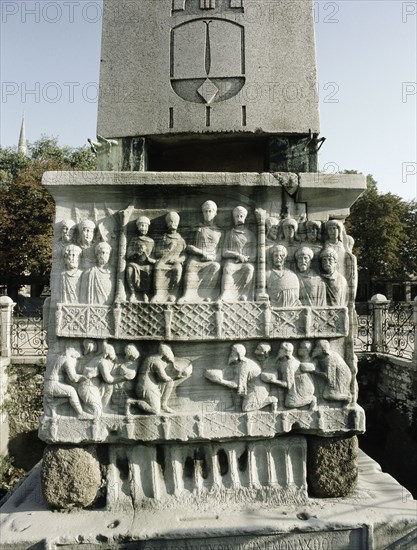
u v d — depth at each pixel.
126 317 2.81
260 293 2.89
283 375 2.89
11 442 7.32
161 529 2.55
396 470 6.77
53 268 2.88
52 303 2.85
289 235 2.96
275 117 3.20
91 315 2.79
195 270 2.93
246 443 2.93
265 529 2.56
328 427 2.87
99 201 2.97
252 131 3.19
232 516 2.70
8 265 16.59
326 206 3.04
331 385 2.90
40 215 16.58
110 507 2.74
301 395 2.87
